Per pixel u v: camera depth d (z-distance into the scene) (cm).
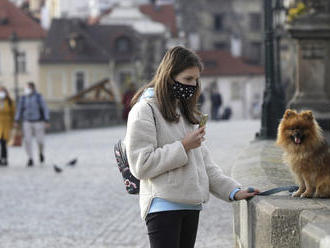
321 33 1889
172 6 11938
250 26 12638
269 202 655
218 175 676
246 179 876
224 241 1130
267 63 1786
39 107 2466
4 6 10000
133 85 2820
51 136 4309
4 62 9850
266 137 1755
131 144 624
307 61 1908
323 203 652
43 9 12469
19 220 1399
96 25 10106
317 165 705
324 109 1888
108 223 1348
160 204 626
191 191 627
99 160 2586
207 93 10819
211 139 3197
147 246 1147
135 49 9994
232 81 11094
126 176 654
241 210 782
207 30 12581
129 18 10600
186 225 640
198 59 634
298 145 712
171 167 620
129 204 1559
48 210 1507
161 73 630
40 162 2536
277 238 626
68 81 9788
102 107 5391
